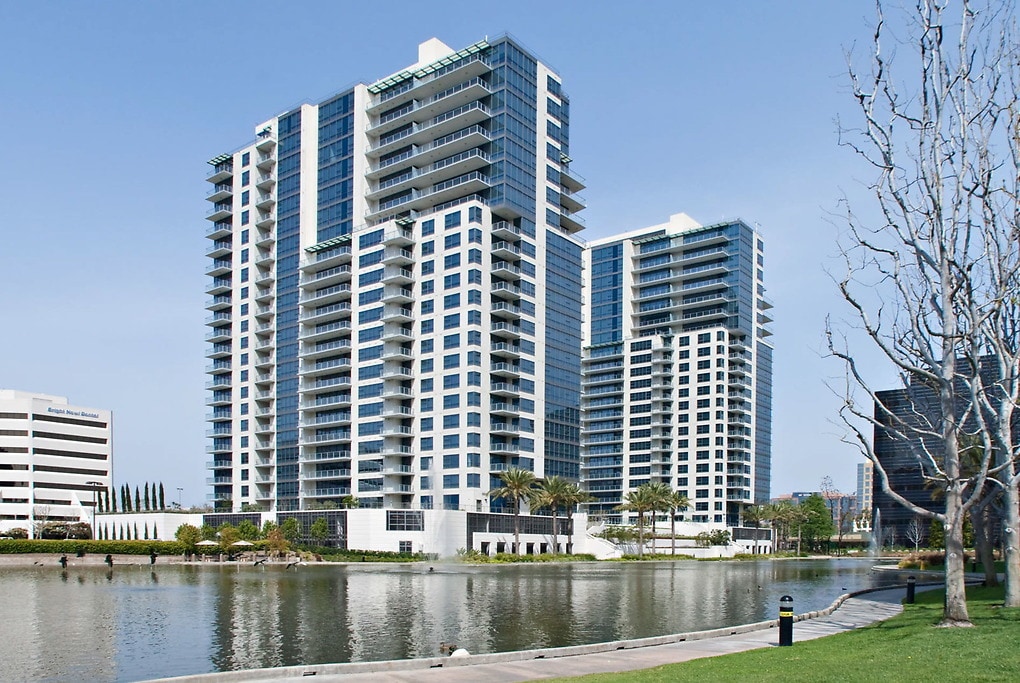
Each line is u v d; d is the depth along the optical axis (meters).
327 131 142.25
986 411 34.16
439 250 125.94
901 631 25.88
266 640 35.66
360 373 130.50
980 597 40.34
